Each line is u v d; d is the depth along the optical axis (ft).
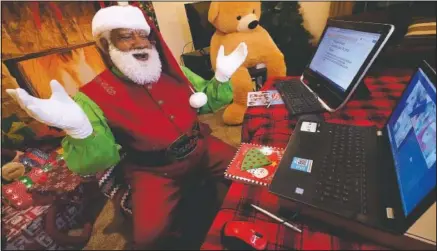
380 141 2.12
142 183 3.40
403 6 7.70
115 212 4.48
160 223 3.14
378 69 4.03
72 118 2.20
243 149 2.35
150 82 3.10
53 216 3.74
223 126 6.62
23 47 4.58
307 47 8.47
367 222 1.45
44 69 4.86
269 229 1.59
